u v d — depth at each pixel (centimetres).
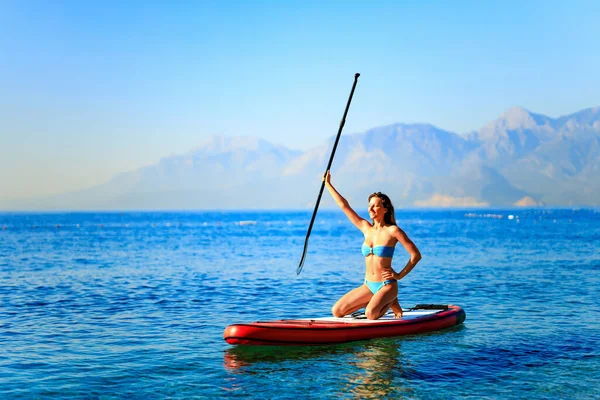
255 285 1759
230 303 1411
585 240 4125
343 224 10631
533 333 1030
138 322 1162
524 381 764
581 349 919
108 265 2459
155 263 2559
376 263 1018
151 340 995
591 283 1738
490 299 1445
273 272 2156
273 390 731
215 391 728
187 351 916
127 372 805
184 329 1091
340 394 717
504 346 935
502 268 2217
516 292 1563
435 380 768
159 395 714
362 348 920
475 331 1045
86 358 877
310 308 1337
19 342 984
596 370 811
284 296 1530
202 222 12606
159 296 1529
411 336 998
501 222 10106
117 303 1412
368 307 1002
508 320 1153
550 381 764
